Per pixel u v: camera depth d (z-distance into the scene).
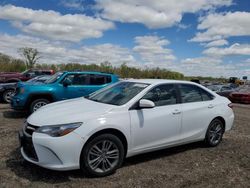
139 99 4.92
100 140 4.33
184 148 6.15
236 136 7.57
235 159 5.57
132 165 4.95
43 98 9.12
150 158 5.37
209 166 5.10
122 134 4.59
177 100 5.54
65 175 4.36
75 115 4.34
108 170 4.43
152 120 4.95
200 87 6.18
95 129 4.25
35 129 4.22
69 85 9.46
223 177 4.63
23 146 4.42
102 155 4.39
